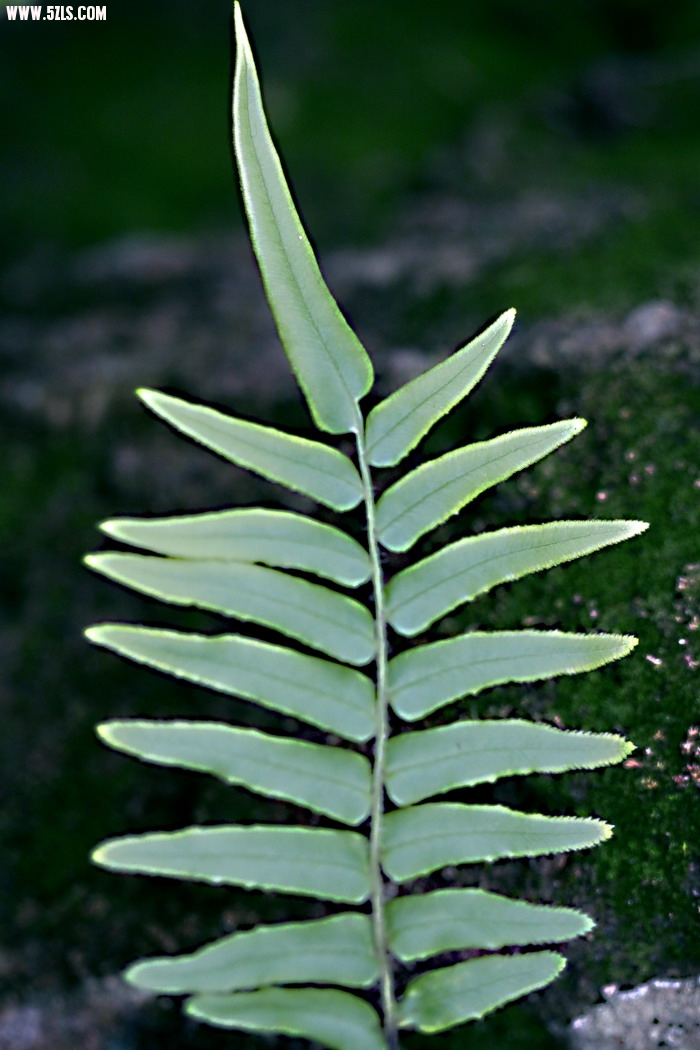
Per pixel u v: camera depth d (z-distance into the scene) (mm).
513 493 289
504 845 249
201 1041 284
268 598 249
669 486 282
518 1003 268
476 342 252
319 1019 249
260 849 248
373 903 250
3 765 315
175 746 248
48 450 352
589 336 312
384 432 253
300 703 250
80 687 319
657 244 340
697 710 266
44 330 420
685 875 263
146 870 246
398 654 253
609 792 267
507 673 250
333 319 250
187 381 352
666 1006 262
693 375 297
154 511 329
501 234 390
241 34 244
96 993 291
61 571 332
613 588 276
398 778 251
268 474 251
